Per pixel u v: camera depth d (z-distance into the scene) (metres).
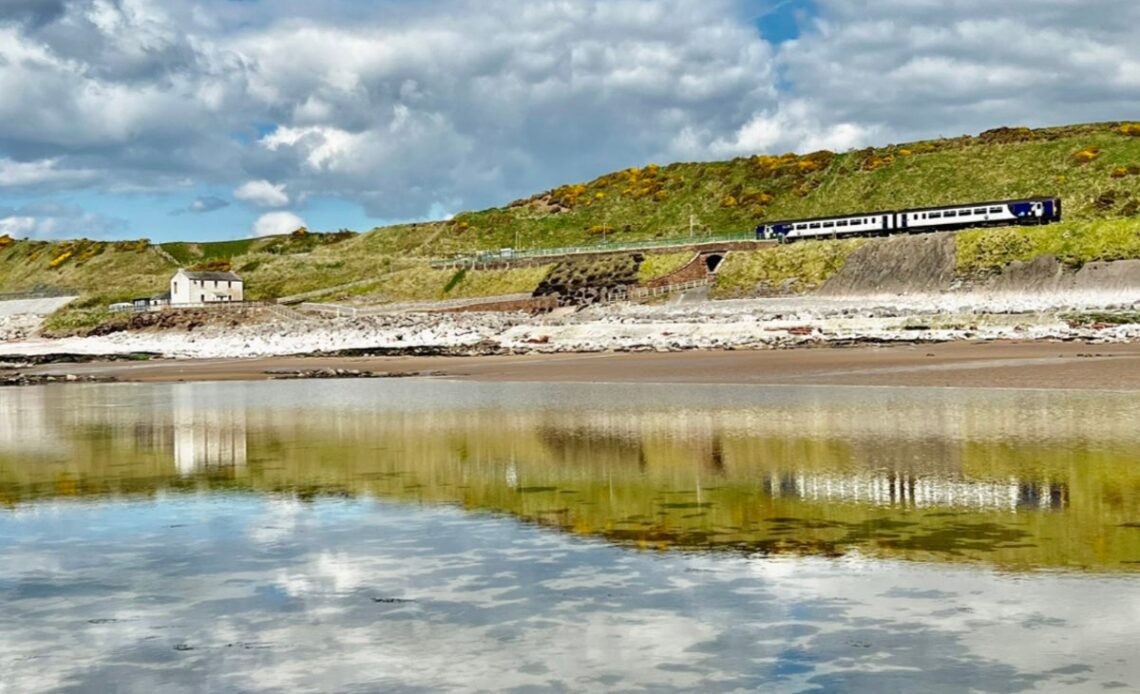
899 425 29.34
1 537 16.17
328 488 20.30
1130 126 155.38
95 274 187.50
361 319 108.44
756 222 152.62
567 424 31.62
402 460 24.16
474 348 83.94
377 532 16.08
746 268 107.81
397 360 78.56
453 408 38.44
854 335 73.12
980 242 97.25
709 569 13.41
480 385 51.88
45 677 9.85
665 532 15.70
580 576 13.20
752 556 14.05
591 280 116.00
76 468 23.88
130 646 10.73
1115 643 10.16
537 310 108.50
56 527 16.92
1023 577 12.62
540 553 14.48
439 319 104.19
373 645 10.61
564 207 178.75
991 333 69.12
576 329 86.44
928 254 98.69
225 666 10.06
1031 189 138.25
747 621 11.17
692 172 176.50
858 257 102.56
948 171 151.25
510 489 19.81
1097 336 64.94
